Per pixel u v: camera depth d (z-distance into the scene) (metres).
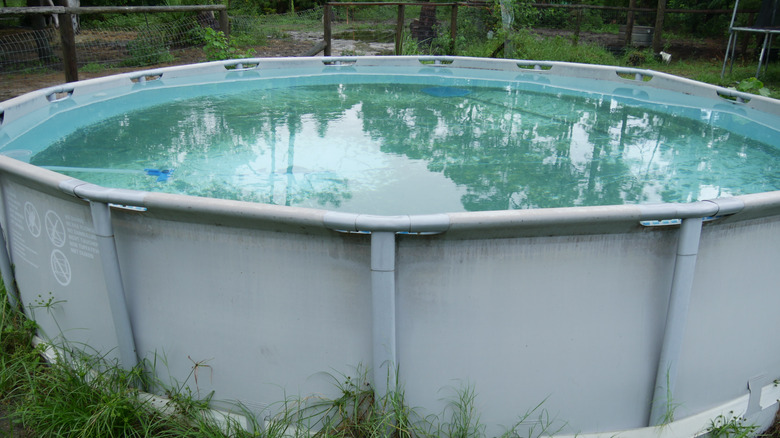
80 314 2.08
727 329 1.82
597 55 11.55
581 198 2.51
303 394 1.80
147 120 3.80
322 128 3.72
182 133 3.51
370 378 1.73
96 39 12.40
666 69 11.10
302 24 18.12
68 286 2.07
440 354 1.70
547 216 1.50
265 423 1.85
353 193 2.52
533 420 1.78
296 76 5.57
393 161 3.02
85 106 4.07
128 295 1.87
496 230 1.52
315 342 1.73
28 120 3.58
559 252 1.59
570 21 16.06
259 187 2.58
